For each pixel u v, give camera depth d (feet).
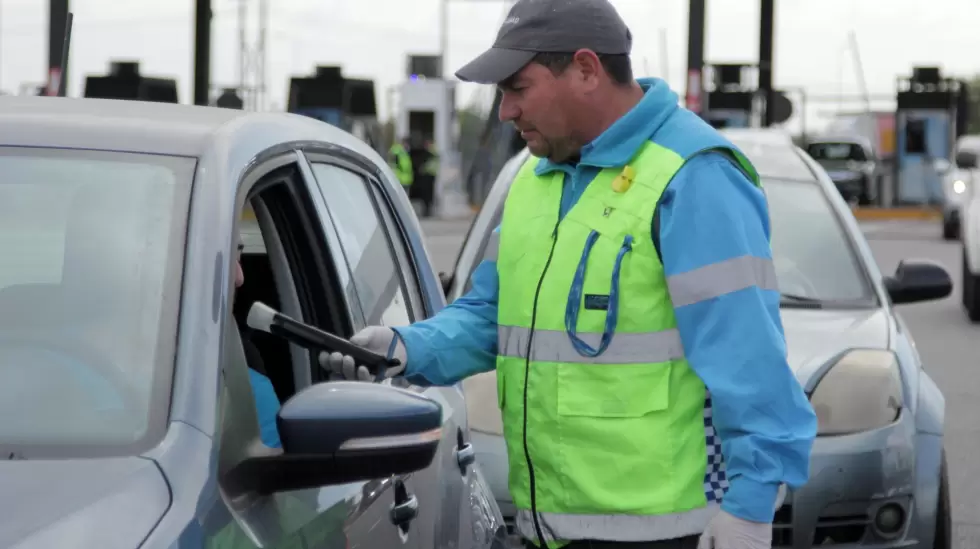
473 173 154.10
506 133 133.18
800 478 10.52
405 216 14.85
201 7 83.15
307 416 8.97
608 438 10.80
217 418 9.04
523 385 11.12
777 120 92.99
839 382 19.52
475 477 13.93
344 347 11.05
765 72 102.53
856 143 156.76
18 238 9.87
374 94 149.18
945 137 158.81
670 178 10.74
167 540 8.02
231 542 8.48
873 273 22.77
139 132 10.44
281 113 12.38
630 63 11.23
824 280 22.52
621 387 10.79
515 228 11.32
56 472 8.48
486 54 11.14
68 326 9.45
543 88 11.08
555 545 11.14
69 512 8.00
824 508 18.90
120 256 9.72
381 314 13.17
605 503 10.84
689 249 10.59
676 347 10.82
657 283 10.79
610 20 11.09
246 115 11.39
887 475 19.19
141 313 9.46
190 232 9.77
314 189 12.10
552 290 10.96
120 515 8.07
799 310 21.88
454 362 11.95
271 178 11.27
